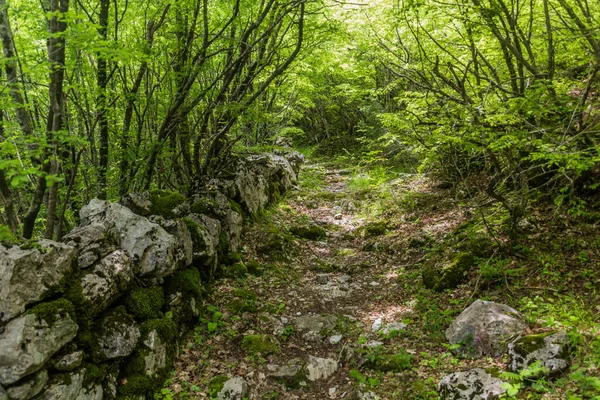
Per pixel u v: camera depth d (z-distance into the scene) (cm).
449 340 491
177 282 529
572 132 543
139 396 408
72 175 513
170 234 524
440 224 836
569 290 521
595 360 387
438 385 416
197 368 473
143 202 601
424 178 1144
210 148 789
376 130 1591
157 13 624
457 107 611
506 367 420
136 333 432
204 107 781
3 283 336
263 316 579
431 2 660
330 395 443
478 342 462
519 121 547
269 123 1446
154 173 797
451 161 951
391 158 1437
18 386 323
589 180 664
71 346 368
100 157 646
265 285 679
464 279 614
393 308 607
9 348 320
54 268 372
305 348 527
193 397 428
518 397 374
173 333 480
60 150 482
